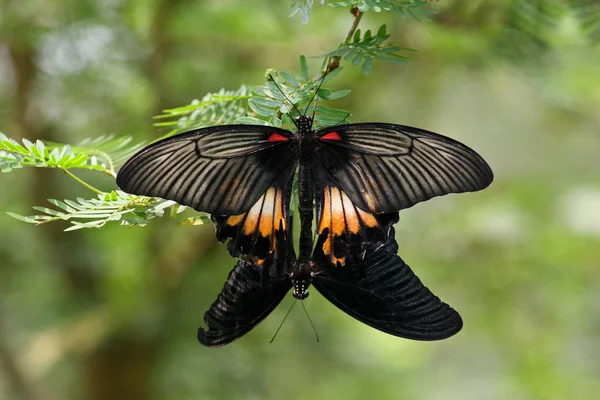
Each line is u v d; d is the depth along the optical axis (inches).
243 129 37.2
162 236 70.4
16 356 81.2
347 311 37.4
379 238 37.6
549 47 44.4
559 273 80.8
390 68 65.8
